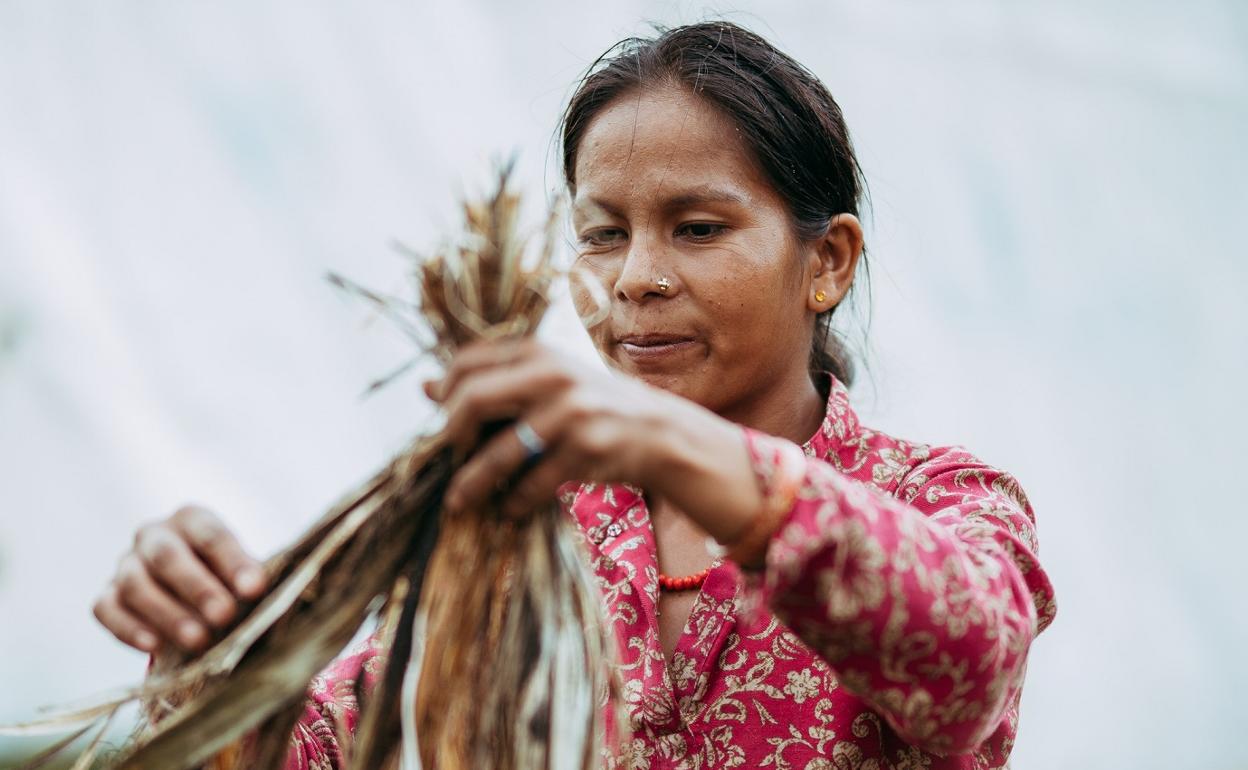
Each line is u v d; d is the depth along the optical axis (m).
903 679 1.22
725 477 1.14
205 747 1.17
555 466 1.12
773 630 1.61
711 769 1.57
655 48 1.77
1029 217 6.40
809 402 1.82
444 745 1.22
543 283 1.18
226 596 1.25
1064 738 5.97
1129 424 6.48
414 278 1.21
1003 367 6.18
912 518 1.23
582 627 1.26
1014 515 1.54
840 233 1.81
